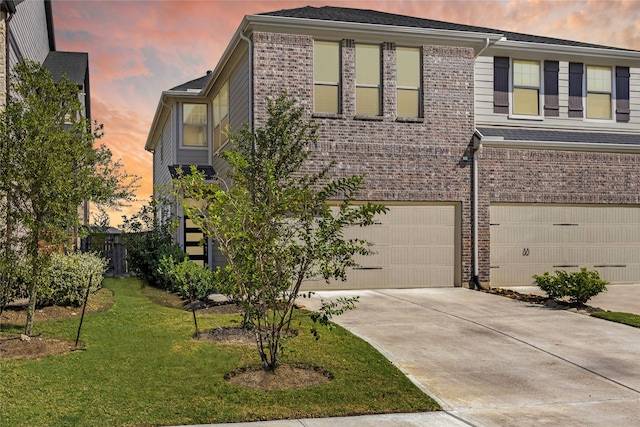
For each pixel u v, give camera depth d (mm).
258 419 5844
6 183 8289
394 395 6605
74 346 8242
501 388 7055
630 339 9438
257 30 13648
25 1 15633
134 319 10312
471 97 15055
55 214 8430
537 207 15648
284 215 7316
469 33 14727
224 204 7086
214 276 7461
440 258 14922
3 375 6801
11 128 8445
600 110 17250
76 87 9320
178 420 5715
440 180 14781
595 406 6484
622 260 16234
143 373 7070
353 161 14156
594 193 15914
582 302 12195
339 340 8781
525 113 16672
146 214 18016
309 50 13953
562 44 17250
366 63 14531
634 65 17469
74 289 11039
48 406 5949
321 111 14156
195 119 19766
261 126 13508
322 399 6402
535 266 15570
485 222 15102
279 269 7137
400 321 10539
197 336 8953
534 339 9367
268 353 8000
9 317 10008
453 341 9164
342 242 7195
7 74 11320
